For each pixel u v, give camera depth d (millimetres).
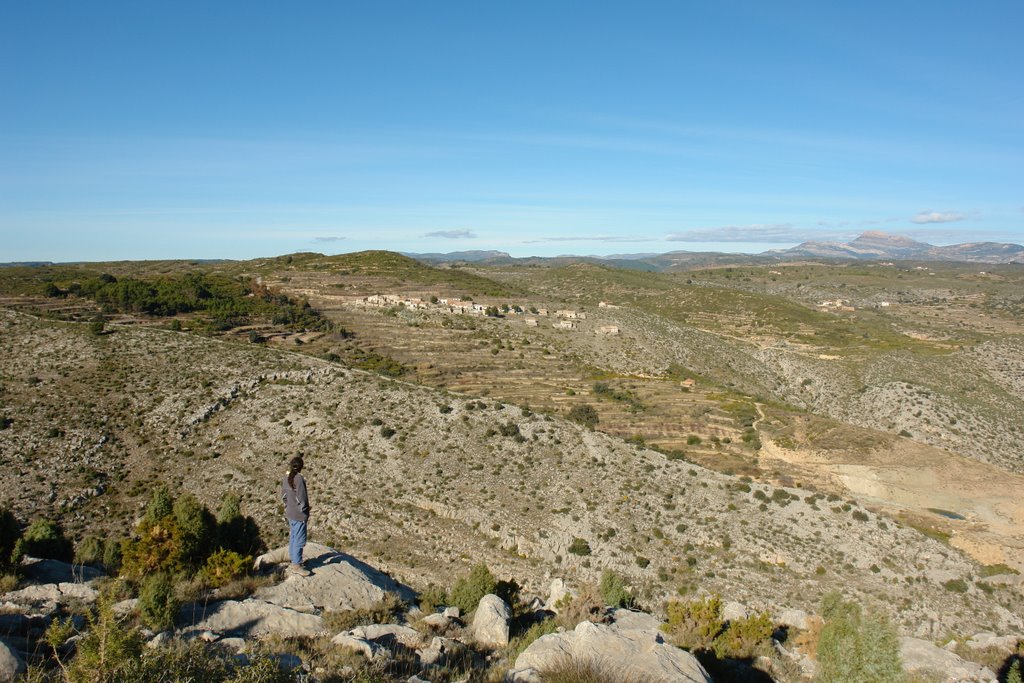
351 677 9805
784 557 40969
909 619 35812
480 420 57531
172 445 54312
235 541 20969
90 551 19141
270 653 10133
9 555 15266
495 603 14492
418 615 14406
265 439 55250
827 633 10969
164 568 17281
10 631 10016
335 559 15547
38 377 63219
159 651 8250
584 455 52969
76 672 7414
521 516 44688
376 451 52656
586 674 9172
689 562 40531
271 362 70312
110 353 69625
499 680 10328
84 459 51031
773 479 60344
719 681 14453
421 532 42781
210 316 108250
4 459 49344
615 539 42594
